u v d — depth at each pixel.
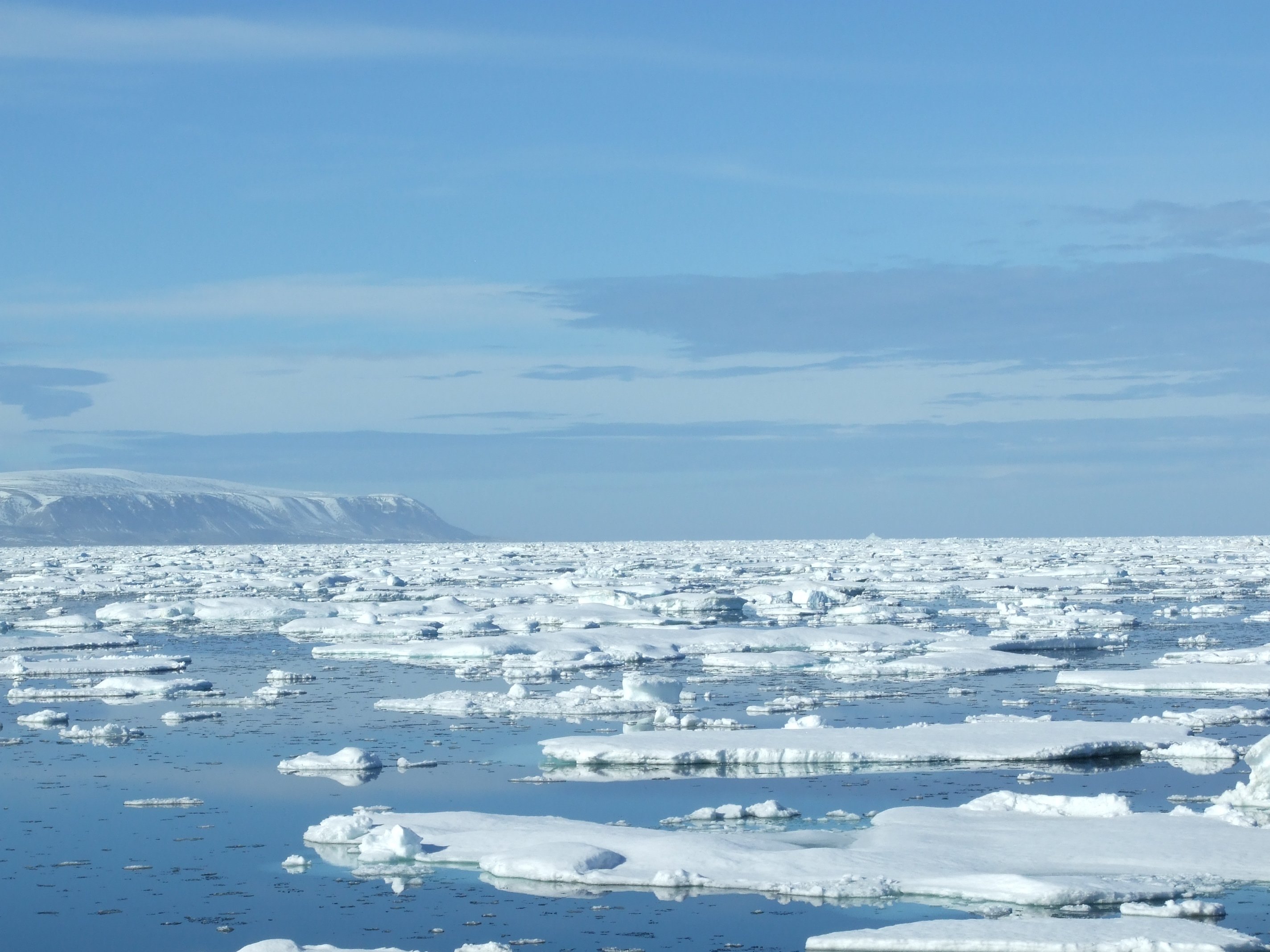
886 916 18.33
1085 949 16.30
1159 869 19.61
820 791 25.84
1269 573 98.69
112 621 67.56
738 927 18.08
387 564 143.00
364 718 35.69
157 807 25.48
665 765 28.55
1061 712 35.12
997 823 22.36
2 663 46.47
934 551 166.75
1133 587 85.00
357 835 22.73
